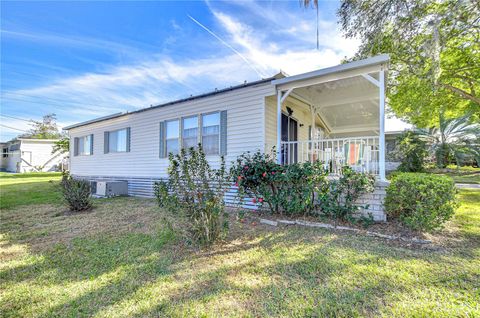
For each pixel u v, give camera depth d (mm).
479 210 5406
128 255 3256
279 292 2311
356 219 4469
